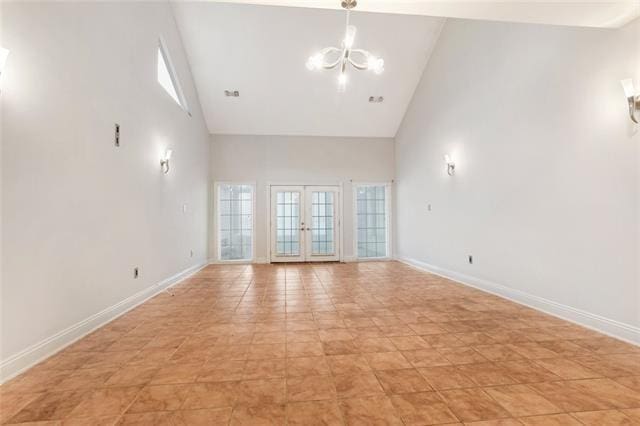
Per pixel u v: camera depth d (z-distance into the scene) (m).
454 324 3.12
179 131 5.38
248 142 7.71
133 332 2.94
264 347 2.59
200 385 2.00
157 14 4.53
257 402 1.82
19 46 2.18
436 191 5.91
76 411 1.73
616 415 1.67
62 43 2.59
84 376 2.11
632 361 2.28
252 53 5.91
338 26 5.55
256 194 7.70
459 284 5.02
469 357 2.38
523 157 3.75
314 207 7.88
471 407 1.75
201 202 6.86
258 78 6.38
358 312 3.55
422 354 2.44
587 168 2.96
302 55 5.97
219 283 5.22
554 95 3.30
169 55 5.05
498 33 4.15
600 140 2.83
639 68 2.52
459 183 5.14
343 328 3.03
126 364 2.29
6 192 2.07
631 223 2.59
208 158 7.48
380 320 3.27
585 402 1.79
